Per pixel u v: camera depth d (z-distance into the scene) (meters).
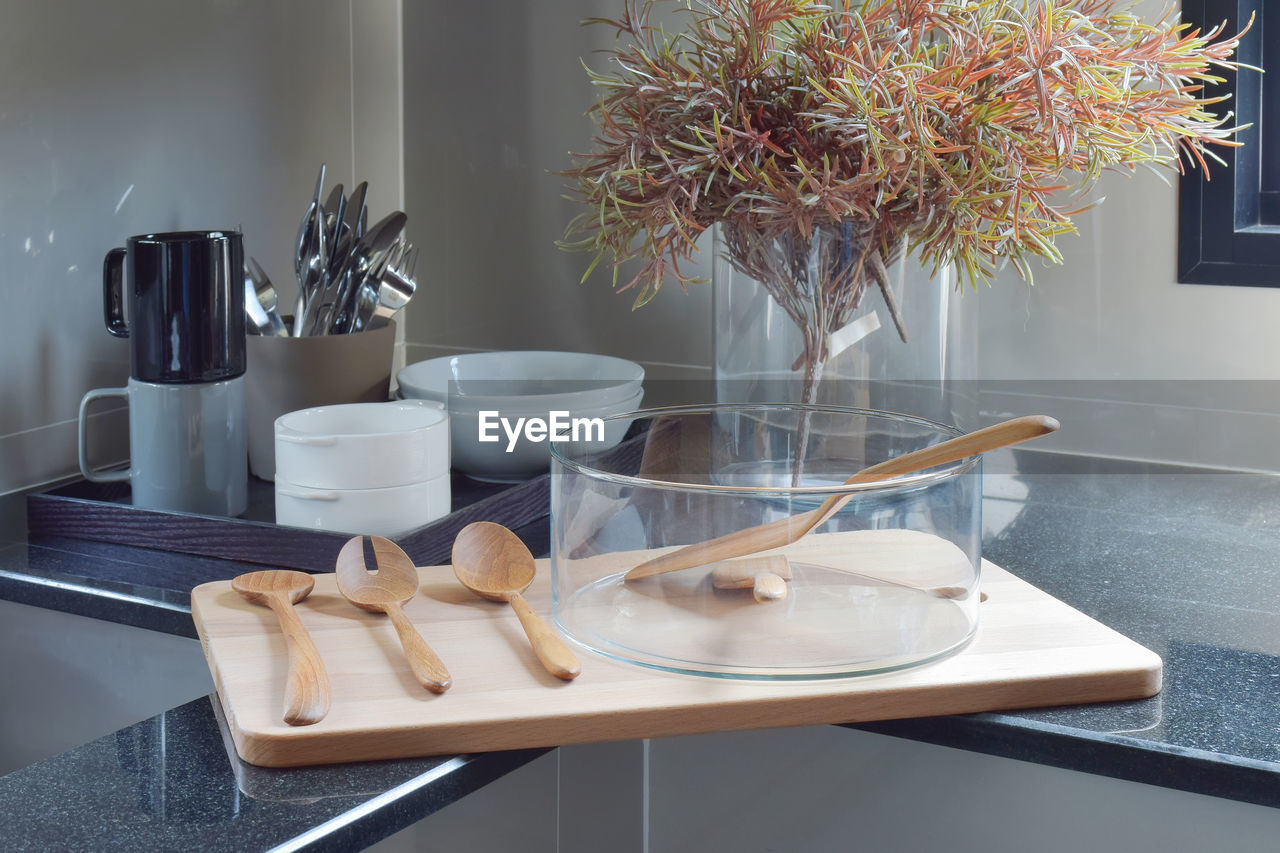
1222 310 1.12
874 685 0.63
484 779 0.61
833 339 0.87
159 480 0.94
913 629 0.67
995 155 0.76
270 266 1.29
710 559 0.69
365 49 1.39
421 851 0.74
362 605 0.74
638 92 0.84
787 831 0.77
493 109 1.38
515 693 0.63
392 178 1.45
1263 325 1.11
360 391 1.08
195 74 1.18
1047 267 1.19
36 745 0.90
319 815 0.55
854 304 0.86
